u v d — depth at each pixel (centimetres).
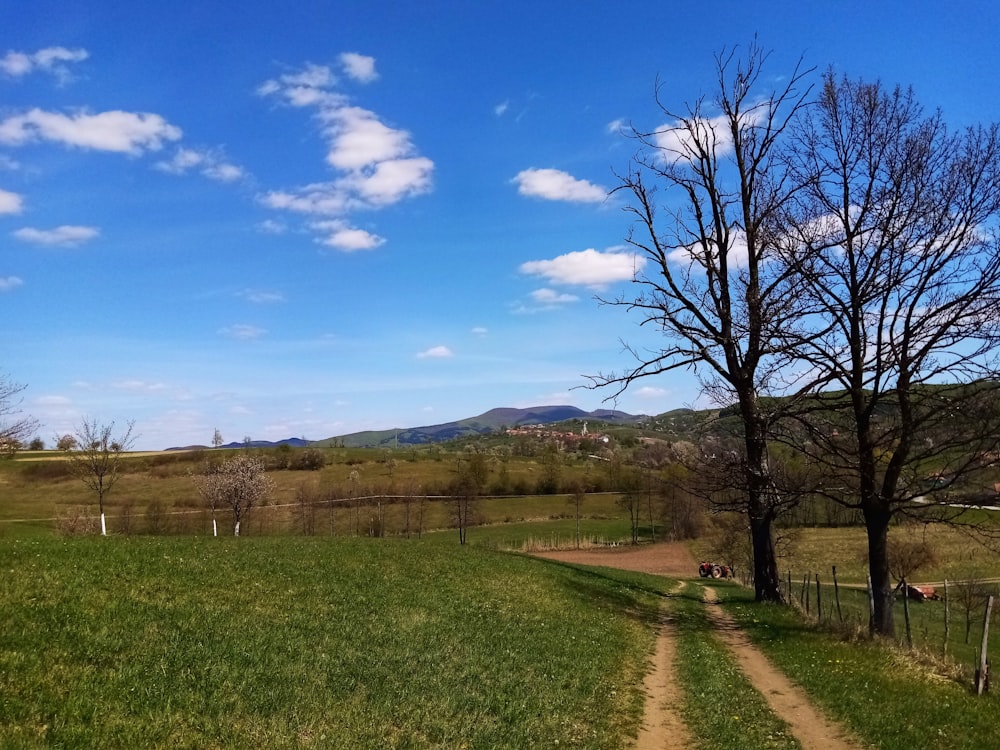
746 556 5697
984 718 1434
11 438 3666
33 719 784
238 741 839
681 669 1695
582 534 8381
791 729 1300
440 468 10744
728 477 2816
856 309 2350
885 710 1401
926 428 2208
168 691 951
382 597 1905
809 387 2422
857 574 5847
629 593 2952
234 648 1191
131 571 1662
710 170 2975
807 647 1991
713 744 1148
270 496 8550
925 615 4344
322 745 870
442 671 1298
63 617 1181
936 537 6050
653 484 8094
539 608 2155
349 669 1203
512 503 9838
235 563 2045
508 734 1043
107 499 7544
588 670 1515
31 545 1881
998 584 4934
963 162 2220
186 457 10119
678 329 2953
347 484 9144
